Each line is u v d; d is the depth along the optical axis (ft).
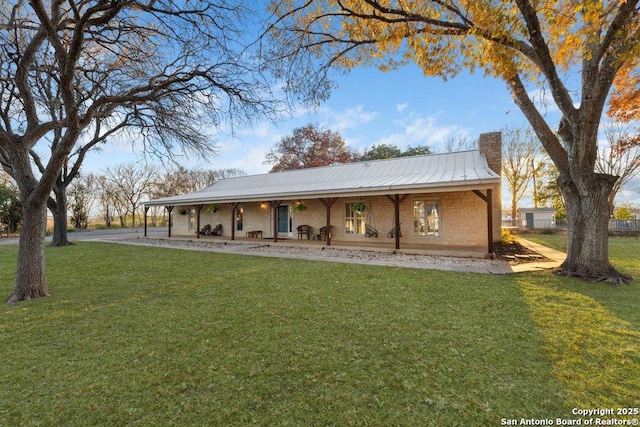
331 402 7.74
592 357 9.75
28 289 18.12
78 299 17.48
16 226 85.51
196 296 17.62
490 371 9.02
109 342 11.55
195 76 21.42
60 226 48.11
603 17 16.71
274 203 46.65
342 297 16.79
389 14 21.72
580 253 21.33
